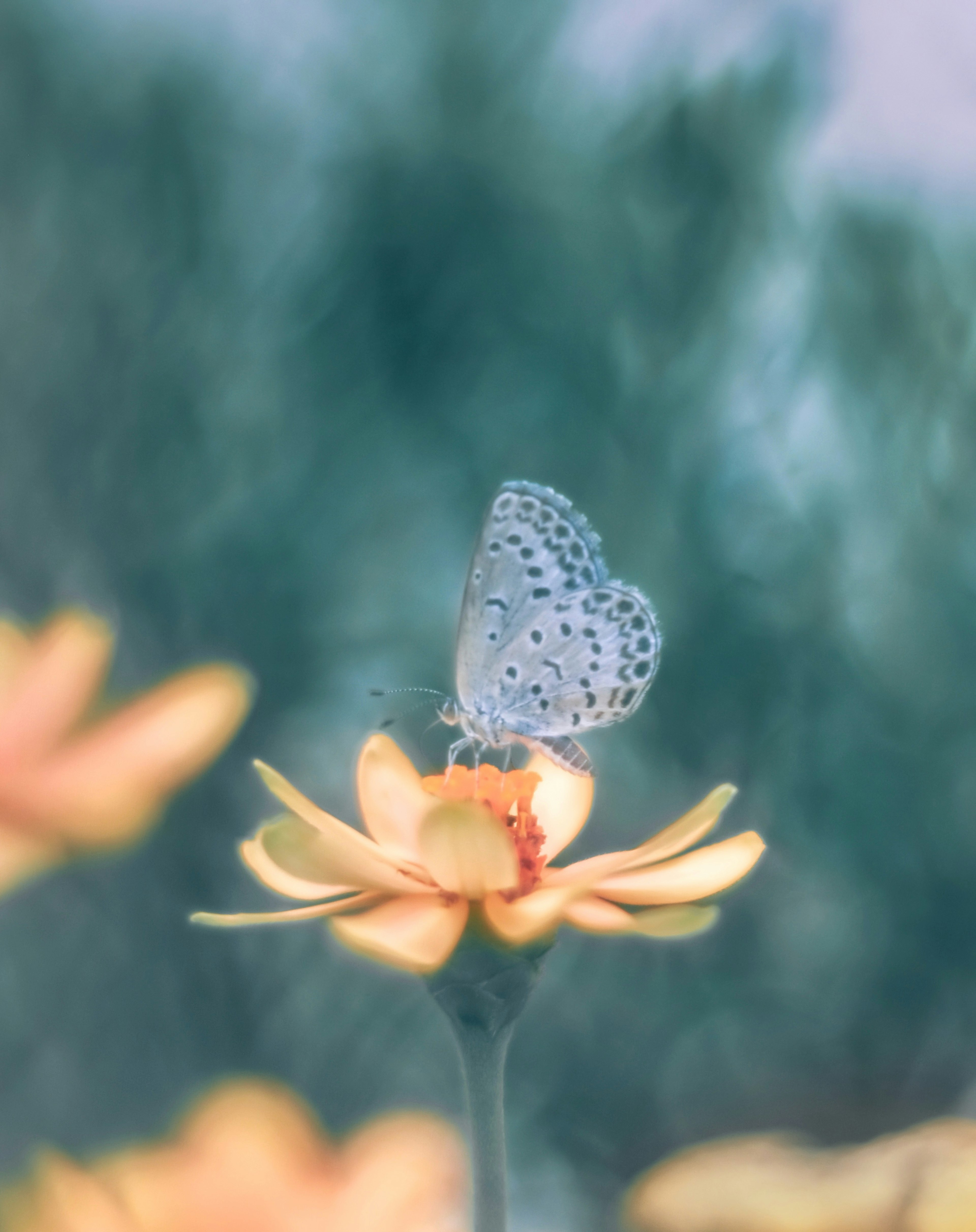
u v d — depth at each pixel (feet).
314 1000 1.18
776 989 1.18
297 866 0.85
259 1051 1.15
